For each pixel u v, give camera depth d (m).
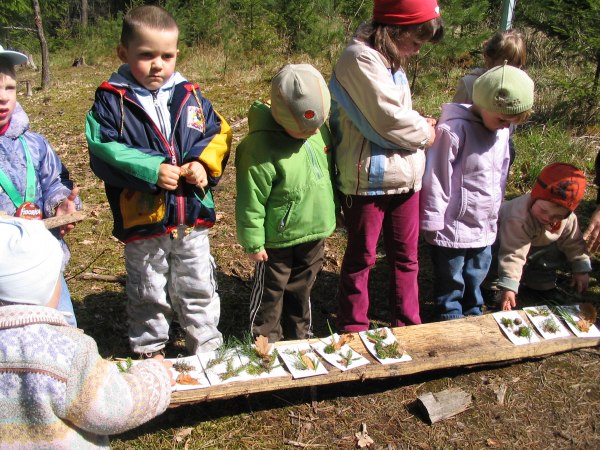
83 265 4.27
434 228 3.23
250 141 2.80
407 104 3.04
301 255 3.07
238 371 2.81
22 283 1.64
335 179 3.17
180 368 2.80
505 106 2.97
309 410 2.89
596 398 2.97
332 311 3.76
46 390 1.62
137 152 2.55
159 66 2.59
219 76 11.23
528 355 3.14
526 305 3.80
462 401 2.87
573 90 6.83
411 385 3.04
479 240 3.32
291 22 12.59
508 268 3.44
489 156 3.22
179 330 3.46
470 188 3.23
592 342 3.26
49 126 8.52
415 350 3.04
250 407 2.89
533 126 6.71
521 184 5.48
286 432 2.76
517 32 3.57
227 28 14.40
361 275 3.24
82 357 1.68
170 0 15.72
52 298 1.75
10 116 2.54
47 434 1.66
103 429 1.74
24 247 1.65
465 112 3.21
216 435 2.74
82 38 19.61
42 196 2.68
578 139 6.30
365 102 2.87
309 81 2.58
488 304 3.87
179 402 2.66
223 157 2.82
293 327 3.25
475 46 8.80
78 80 13.21
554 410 2.90
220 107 8.97
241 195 2.84
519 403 2.93
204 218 2.82
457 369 3.14
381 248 4.53
